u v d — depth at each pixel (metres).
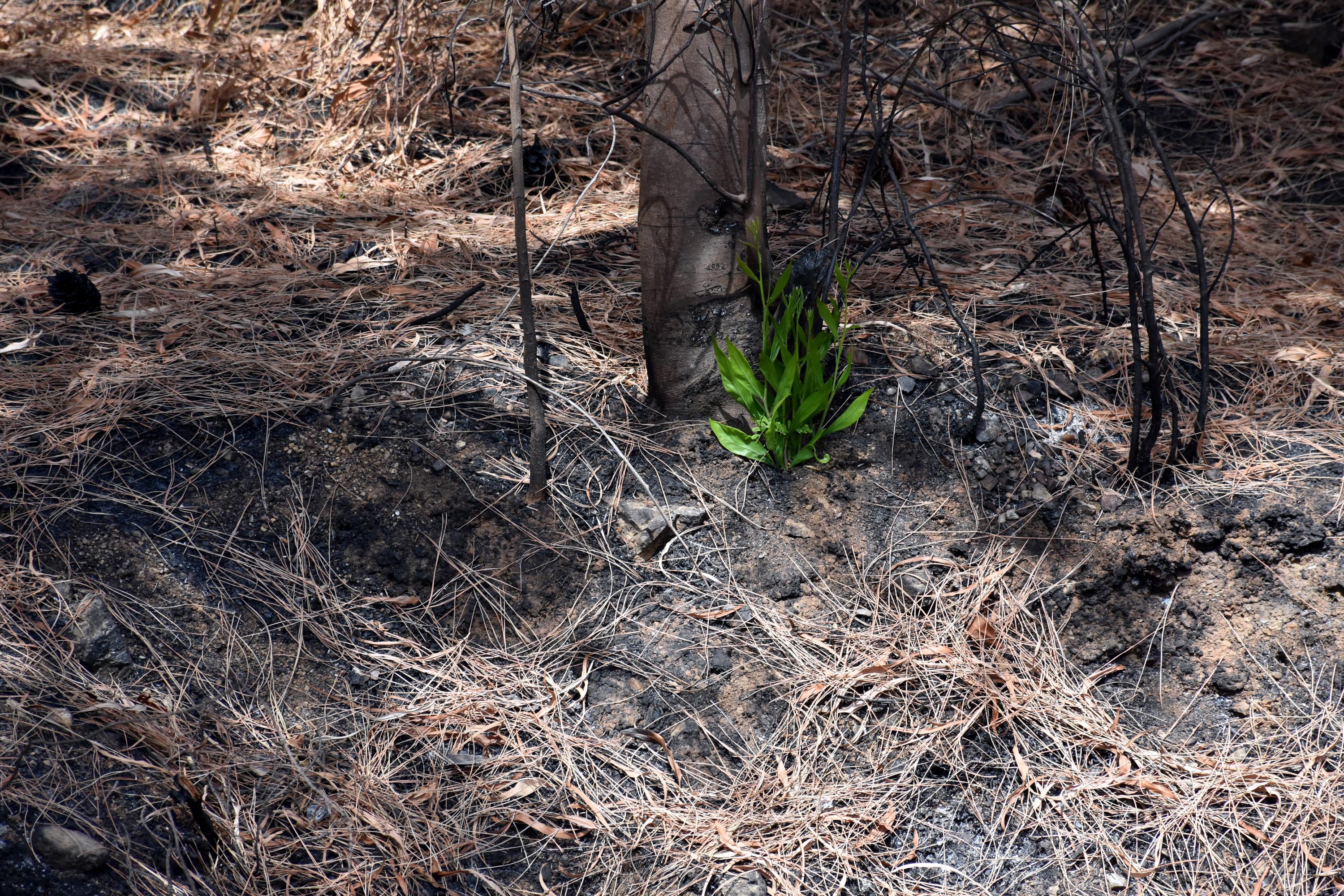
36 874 2.85
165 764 2.99
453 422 3.36
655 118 3.19
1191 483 3.29
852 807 3.06
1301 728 3.14
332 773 3.05
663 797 3.07
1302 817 3.06
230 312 3.53
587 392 3.41
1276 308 3.58
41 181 3.89
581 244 3.75
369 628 3.19
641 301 3.45
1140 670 3.21
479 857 3.01
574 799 3.06
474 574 3.24
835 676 3.16
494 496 3.29
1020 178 3.98
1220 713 3.17
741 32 3.14
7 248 3.68
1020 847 3.05
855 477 3.32
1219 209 3.88
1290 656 3.20
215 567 3.20
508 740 3.10
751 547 3.27
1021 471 3.32
